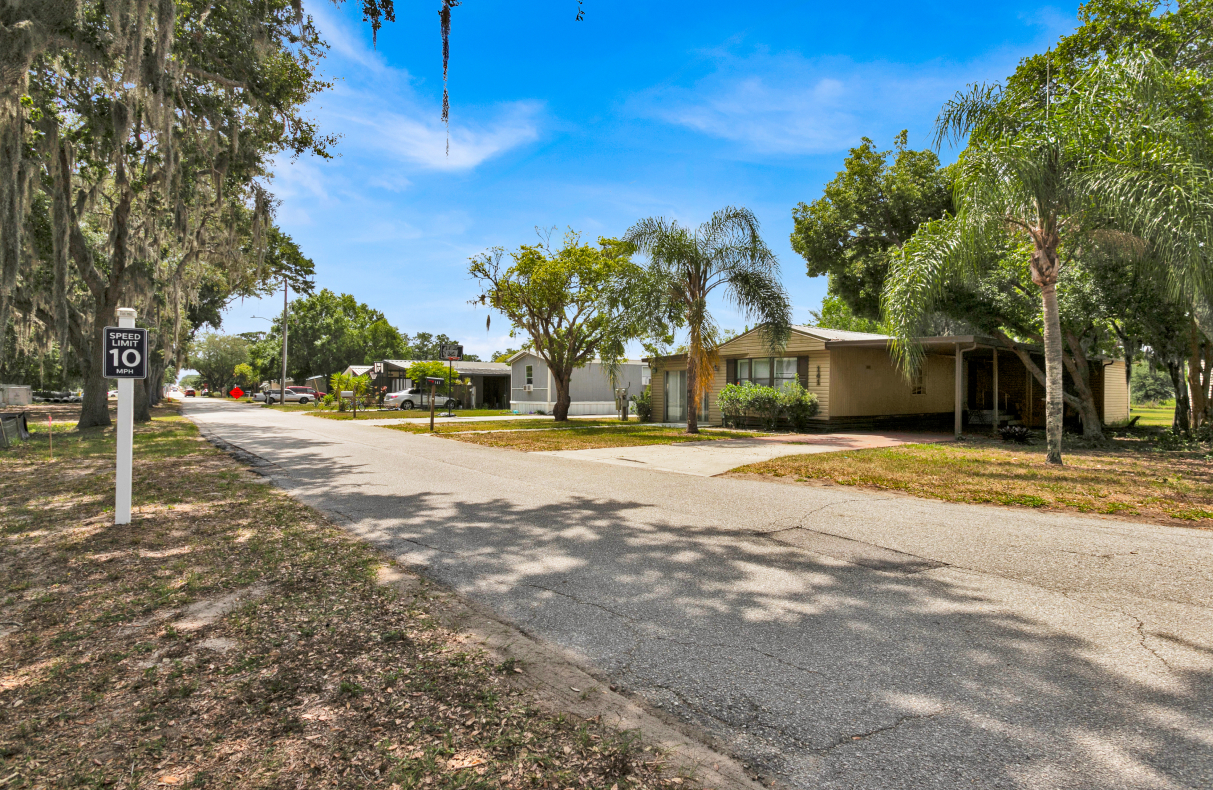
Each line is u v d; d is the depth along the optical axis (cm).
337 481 948
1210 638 354
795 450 1367
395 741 252
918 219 2484
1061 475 951
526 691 297
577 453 1330
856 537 594
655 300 1730
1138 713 274
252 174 1711
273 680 306
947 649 344
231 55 1449
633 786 224
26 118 1323
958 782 226
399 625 379
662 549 556
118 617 390
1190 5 1370
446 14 551
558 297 2347
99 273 1892
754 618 392
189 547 556
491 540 591
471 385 4031
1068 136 970
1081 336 1616
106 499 776
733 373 2256
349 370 5178
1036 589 441
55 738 255
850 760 241
